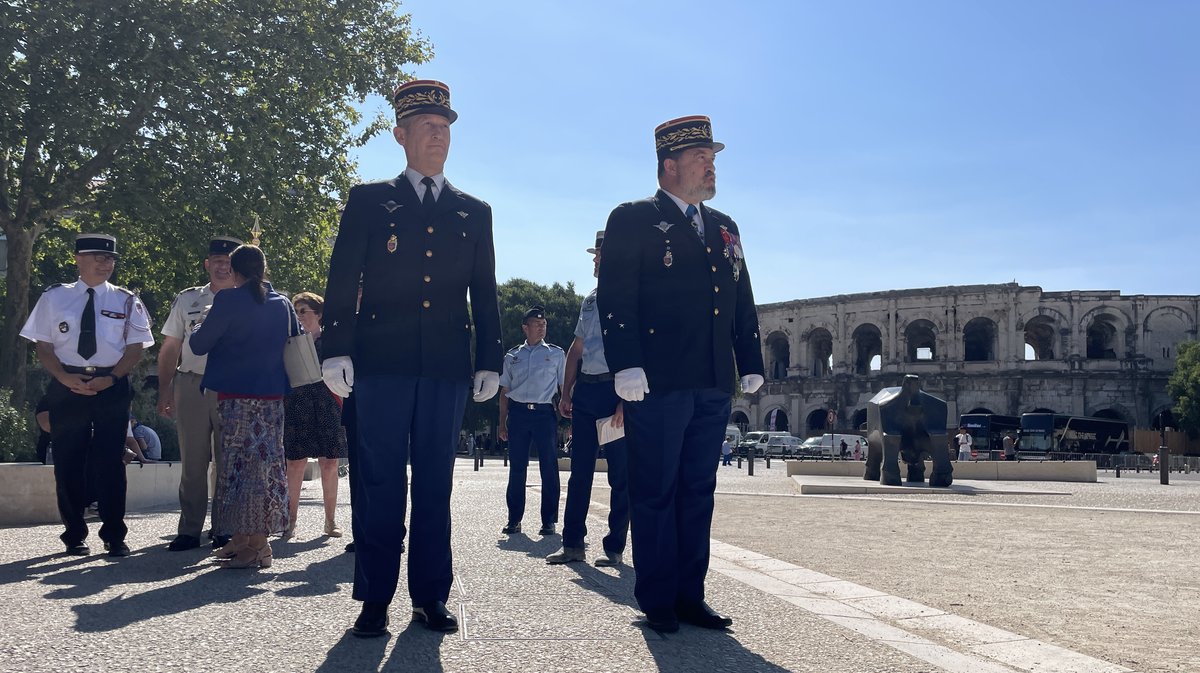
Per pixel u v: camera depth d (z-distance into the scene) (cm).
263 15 2269
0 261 3284
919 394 2172
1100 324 7094
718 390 440
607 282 441
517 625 404
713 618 413
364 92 2500
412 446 416
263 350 599
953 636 419
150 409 1800
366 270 422
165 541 738
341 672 314
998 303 6975
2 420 1148
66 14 1972
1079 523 1130
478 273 445
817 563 710
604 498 1523
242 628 385
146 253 2639
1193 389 6138
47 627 378
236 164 2152
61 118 1938
